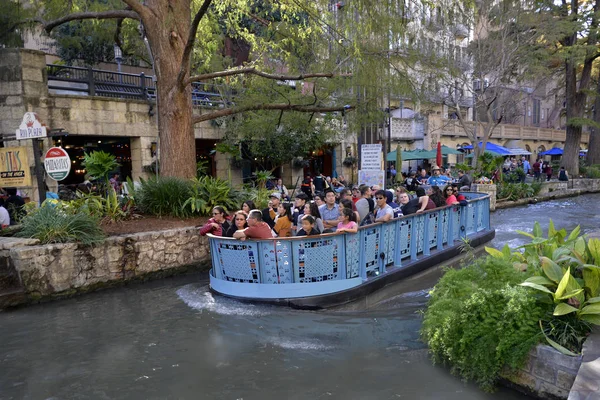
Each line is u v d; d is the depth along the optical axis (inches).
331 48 472.7
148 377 185.0
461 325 178.7
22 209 409.1
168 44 456.4
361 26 407.2
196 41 594.2
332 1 456.4
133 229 354.0
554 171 1384.1
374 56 431.2
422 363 191.9
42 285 283.9
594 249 184.2
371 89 448.5
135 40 669.9
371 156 522.0
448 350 179.2
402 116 1117.7
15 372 191.2
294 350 207.2
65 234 304.0
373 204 342.3
